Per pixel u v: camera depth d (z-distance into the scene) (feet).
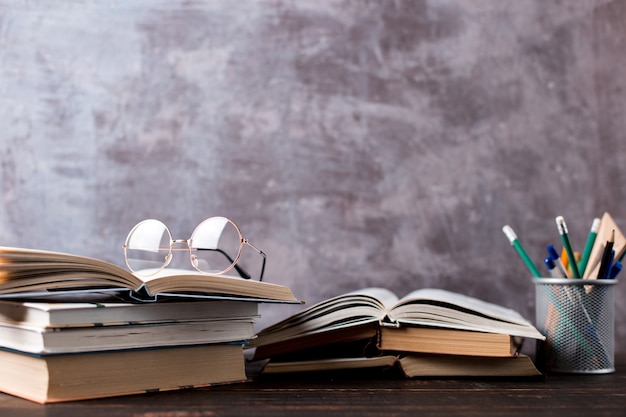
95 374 2.80
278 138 4.86
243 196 4.83
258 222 4.82
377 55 4.94
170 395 2.93
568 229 4.96
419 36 4.96
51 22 4.81
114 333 2.82
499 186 4.95
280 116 4.87
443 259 4.90
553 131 4.98
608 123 5.00
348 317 3.33
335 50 4.92
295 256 4.83
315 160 4.87
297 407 2.76
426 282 4.89
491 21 5.00
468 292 4.90
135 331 2.88
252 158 4.84
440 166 4.93
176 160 4.81
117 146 4.79
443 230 4.91
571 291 3.62
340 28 4.93
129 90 4.81
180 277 2.94
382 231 4.89
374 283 4.87
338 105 4.90
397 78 4.94
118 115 4.80
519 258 4.92
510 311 4.20
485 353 3.28
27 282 2.64
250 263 4.80
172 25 4.85
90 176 4.76
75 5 4.82
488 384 3.29
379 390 3.12
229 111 4.85
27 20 4.80
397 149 4.92
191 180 4.81
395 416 2.63
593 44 5.03
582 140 4.98
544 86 4.99
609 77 5.02
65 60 4.80
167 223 4.78
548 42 5.01
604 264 3.61
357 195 4.88
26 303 2.76
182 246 4.75
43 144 4.76
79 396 2.76
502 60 4.99
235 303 3.23
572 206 4.96
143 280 2.93
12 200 4.73
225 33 4.87
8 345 2.87
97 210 4.75
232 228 3.56
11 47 4.79
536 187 4.96
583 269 3.72
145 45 4.84
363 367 3.38
